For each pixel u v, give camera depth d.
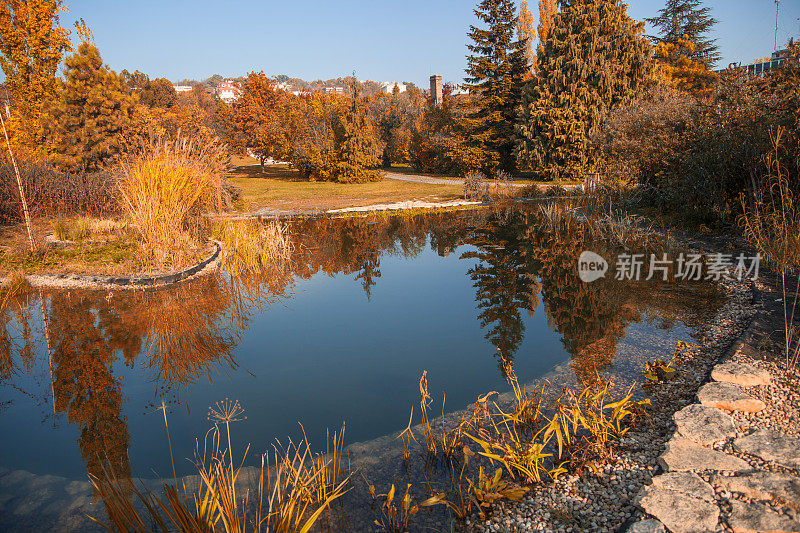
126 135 15.33
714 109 8.84
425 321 5.93
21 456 3.22
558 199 17.02
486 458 3.08
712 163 8.66
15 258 8.40
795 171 7.34
